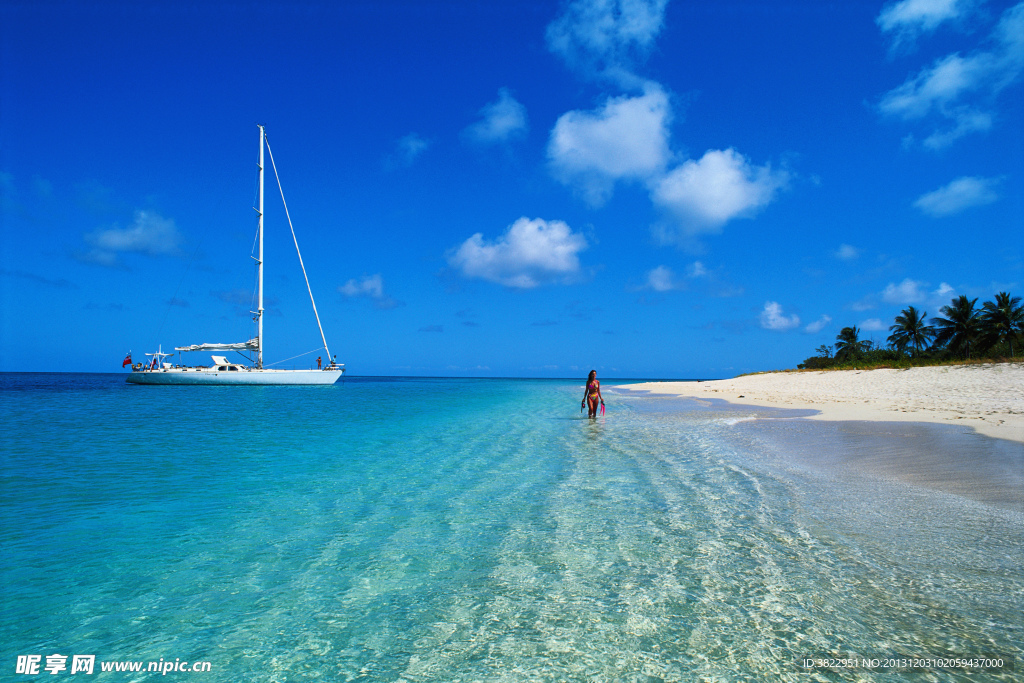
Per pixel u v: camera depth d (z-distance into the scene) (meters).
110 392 38.12
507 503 6.46
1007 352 43.47
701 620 3.41
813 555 4.44
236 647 3.21
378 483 7.69
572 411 22.27
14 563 4.54
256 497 6.85
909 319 61.78
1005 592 3.68
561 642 3.20
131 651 3.18
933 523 5.22
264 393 38.28
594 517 5.79
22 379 90.00
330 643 3.24
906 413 16.67
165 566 4.48
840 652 2.99
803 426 14.22
